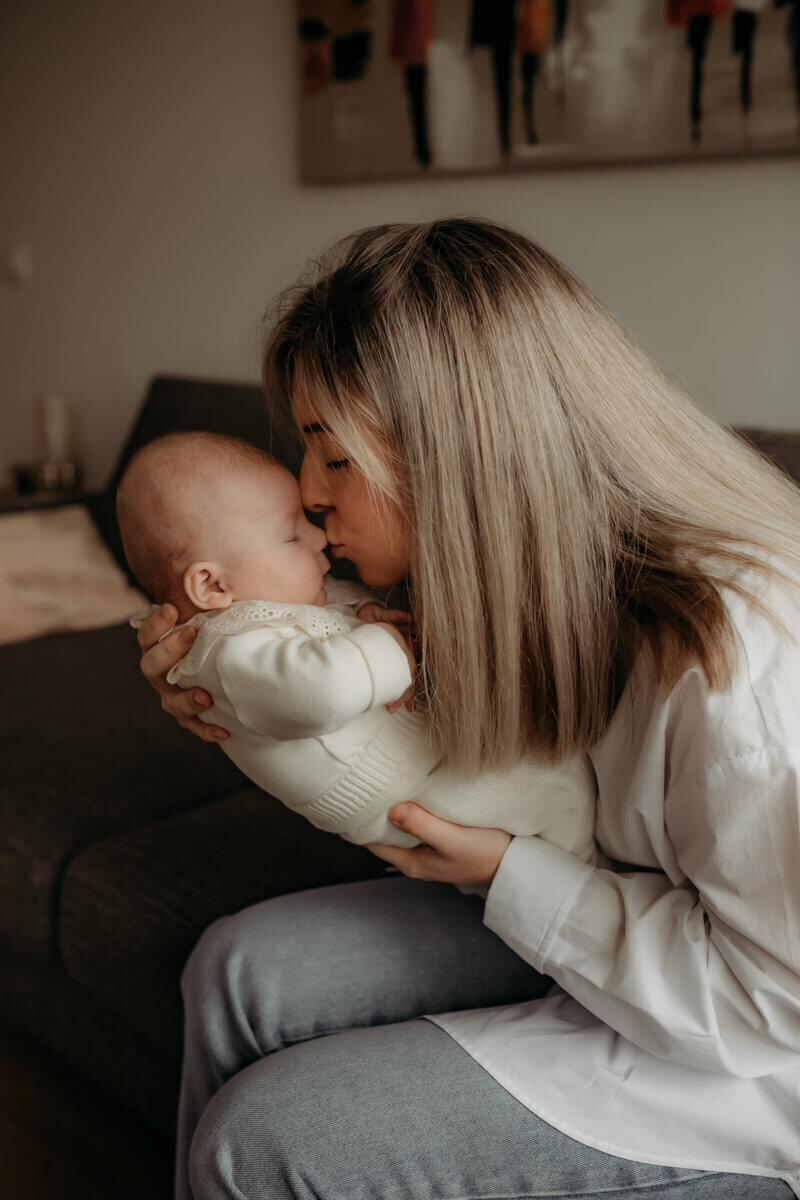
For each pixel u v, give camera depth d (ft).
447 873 3.05
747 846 2.44
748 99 5.63
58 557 7.68
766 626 2.59
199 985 3.26
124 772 5.26
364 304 2.72
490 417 2.63
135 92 9.11
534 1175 2.63
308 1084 2.74
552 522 2.67
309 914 3.41
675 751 2.64
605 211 6.43
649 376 3.01
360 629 2.77
